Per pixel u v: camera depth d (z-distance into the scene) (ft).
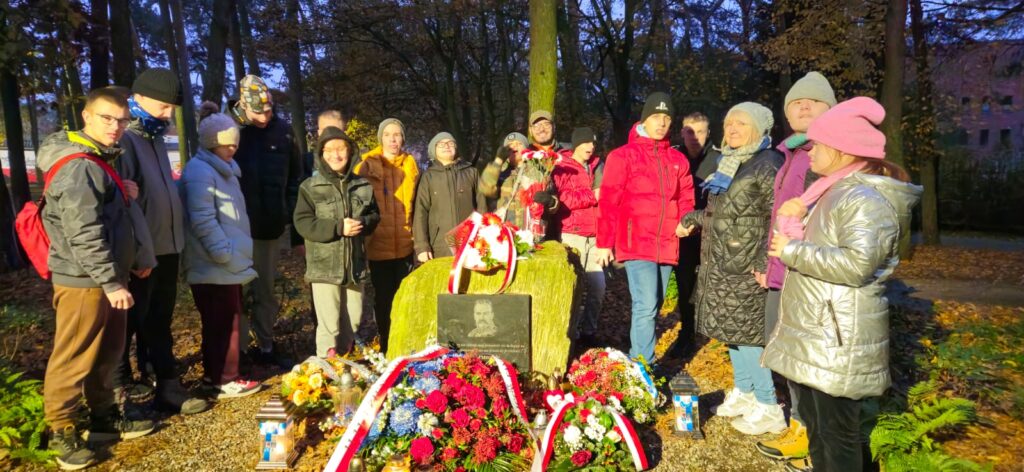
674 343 18.13
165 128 12.93
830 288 8.14
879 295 8.18
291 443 10.96
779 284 10.78
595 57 71.56
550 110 24.40
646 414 12.35
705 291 12.38
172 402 13.16
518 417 11.20
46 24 25.67
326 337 14.42
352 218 14.05
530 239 13.53
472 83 68.59
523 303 12.89
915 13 44.52
